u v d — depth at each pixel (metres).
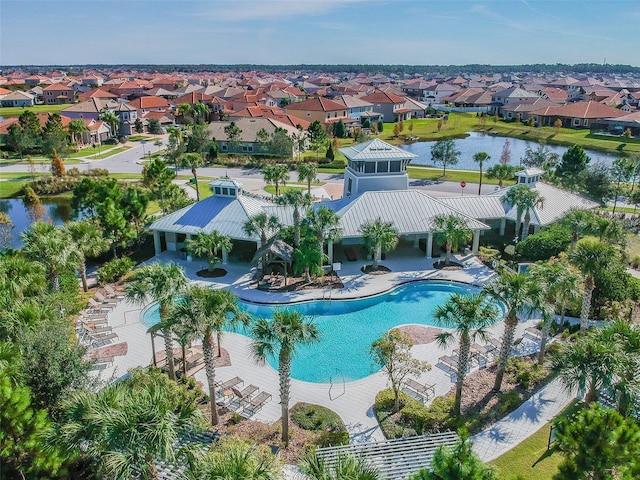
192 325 26.17
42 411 20.66
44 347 23.70
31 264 34.84
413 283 47.47
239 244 55.75
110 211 49.53
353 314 42.31
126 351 35.62
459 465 17.23
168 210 64.25
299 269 46.00
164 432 17.36
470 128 161.75
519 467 24.59
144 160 111.50
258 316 41.62
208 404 29.84
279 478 19.47
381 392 31.03
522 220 56.53
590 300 37.09
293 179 93.06
